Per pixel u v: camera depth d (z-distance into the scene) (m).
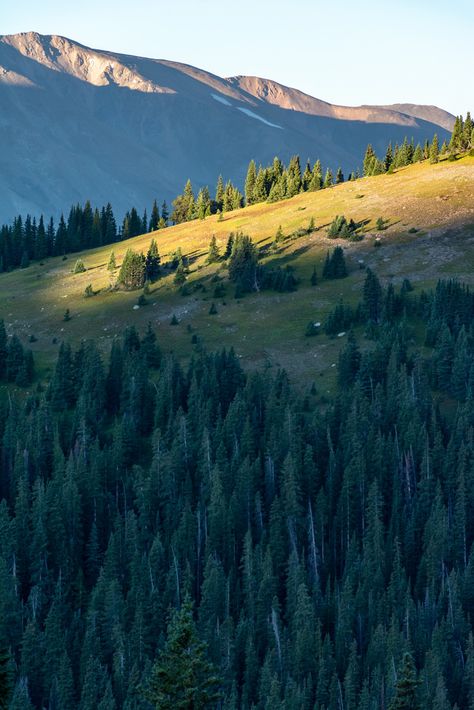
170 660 87.25
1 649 80.88
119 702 183.75
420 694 164.25
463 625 187.00
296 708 170.12
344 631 187.50
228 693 181.50
